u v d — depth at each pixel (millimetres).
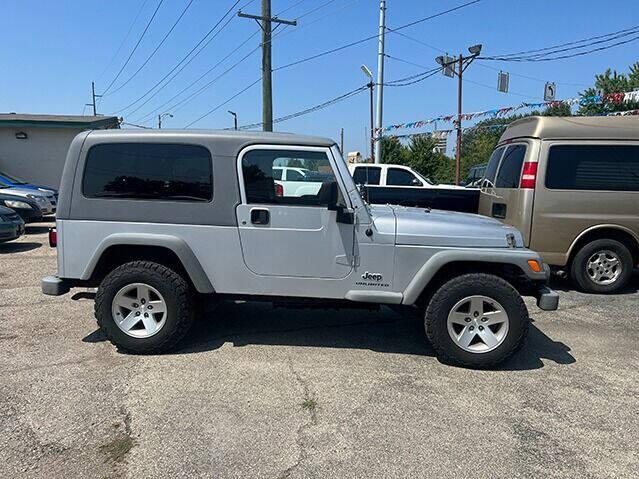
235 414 3244
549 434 3109
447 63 18875
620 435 3119
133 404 3344
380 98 20000
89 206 4121
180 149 4098
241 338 4676
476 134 40625
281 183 4145
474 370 4070
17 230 9523
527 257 4004
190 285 4273
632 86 21797
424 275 4020
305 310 5605
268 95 17562
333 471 2670
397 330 5012
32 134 20000
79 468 2646
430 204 7754
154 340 4148
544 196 6484
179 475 2605
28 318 5137
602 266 6672
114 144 4117
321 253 4090
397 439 3000
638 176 6453
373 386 3715
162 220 4109
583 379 3941
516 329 3973
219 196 4082
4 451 2783
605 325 5367
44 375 3771
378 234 4051
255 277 4148
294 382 3744
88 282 4340
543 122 6520
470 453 2877
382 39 19688
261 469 2672
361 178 11523
